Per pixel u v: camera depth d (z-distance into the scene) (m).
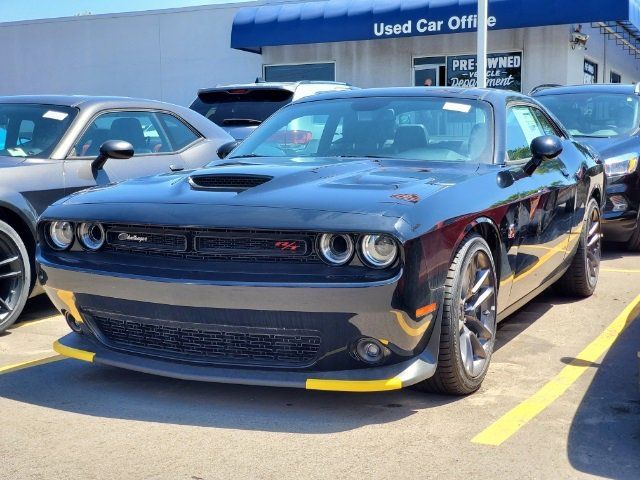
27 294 5.32
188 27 21.81
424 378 3.59
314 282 3.39
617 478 3.08
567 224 5.41
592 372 4.39
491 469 3.16
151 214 3.73
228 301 3.49
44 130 5.91
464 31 17.66
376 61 20.02
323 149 4.90
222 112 10.76
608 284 6.79
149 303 3.67
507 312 4.61
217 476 3.11
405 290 3.40
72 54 23.06
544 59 18.41
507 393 4.04
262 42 19.55
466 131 4.75
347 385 3.50
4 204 5.17
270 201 3.63
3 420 3.71
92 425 3.65
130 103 6.55
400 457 3.27
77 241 3.96
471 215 3.84
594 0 16.44
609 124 8.94
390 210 3.47
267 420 3.69
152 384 4.21
